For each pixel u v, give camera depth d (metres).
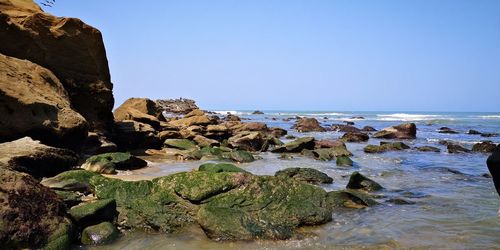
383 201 11.74
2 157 10.35
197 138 26.45
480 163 20.81
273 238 8.36
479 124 59.06
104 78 20.95
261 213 9.33
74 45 19.25
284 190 10.12
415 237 8.63
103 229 8.20
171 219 9.03
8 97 13.09
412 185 14.45
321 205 10.23
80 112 19.69
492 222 9.66
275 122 66.94
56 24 18.77
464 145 29.73
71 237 7.76
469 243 8.23
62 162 12.09
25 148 11.13
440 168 18.58
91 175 11.11
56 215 7.70
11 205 7.03
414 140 34.72
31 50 17.75
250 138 26.27
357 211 10.62
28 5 19.77
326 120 77.44
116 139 21.88
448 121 67.00
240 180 9.98
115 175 14.51
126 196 9.66
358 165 19.55
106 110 21.08
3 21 16.72
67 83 19.00
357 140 33.97
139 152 22.14
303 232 8.93
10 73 14.20
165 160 19.84
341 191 11.26
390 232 8.98
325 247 8.03
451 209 10.91
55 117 14.52
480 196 12.55
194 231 8.79
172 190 9.70
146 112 30.28
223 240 8.30
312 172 14.81
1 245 6.58
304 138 25.69
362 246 8.09
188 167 17.44
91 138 17.77
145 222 8.93
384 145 26.83
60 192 9.53
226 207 9.18
